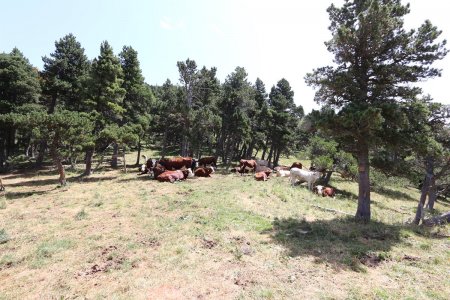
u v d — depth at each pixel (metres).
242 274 7.99
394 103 13.16
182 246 9.93
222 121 41.22
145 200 17.86
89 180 27.80
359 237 11.43
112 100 31.72
